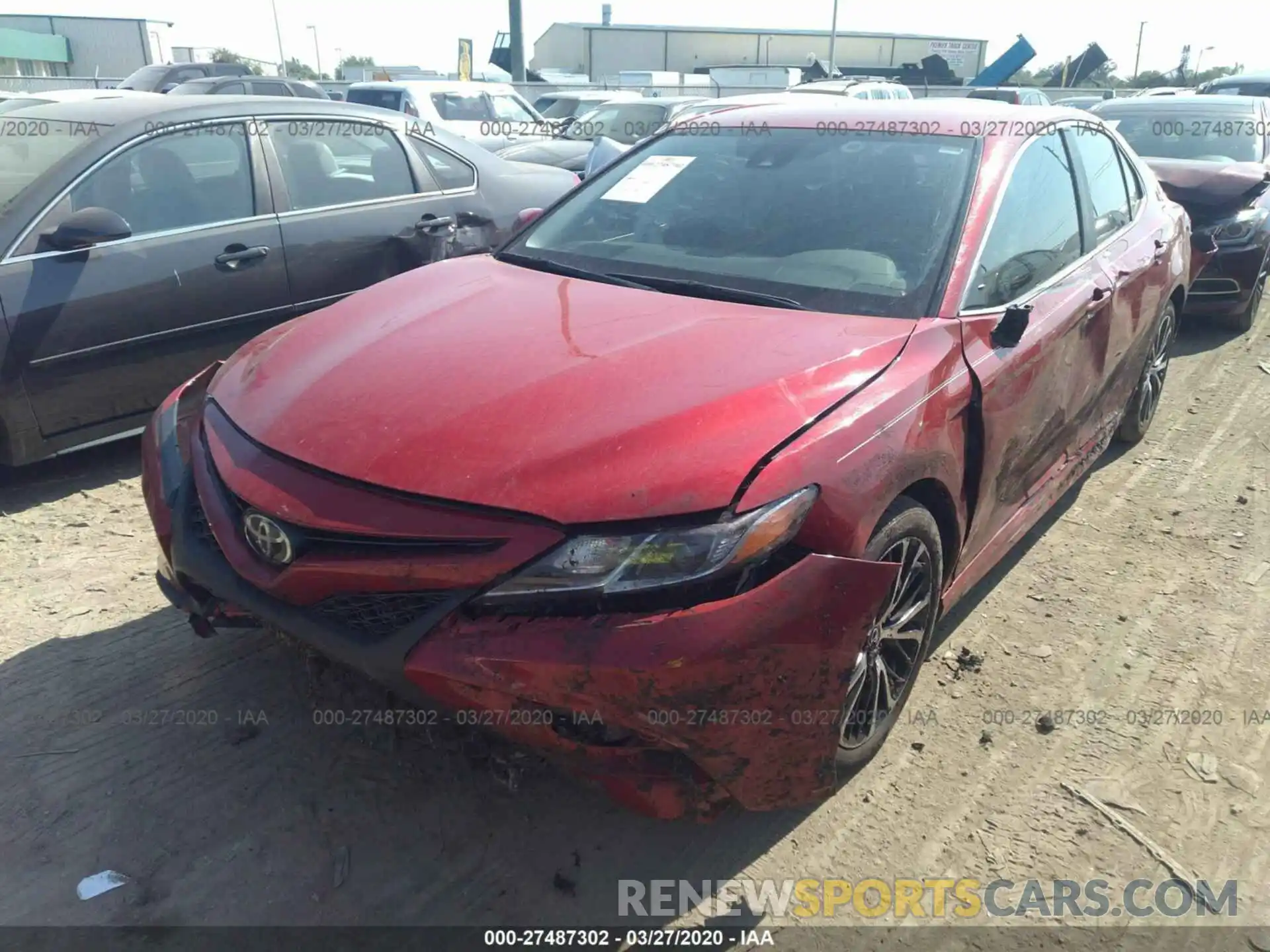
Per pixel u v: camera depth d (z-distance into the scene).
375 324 2.80
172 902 2.27
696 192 3.41
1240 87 16.38
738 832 2.54
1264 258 6.79
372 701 2.59
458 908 2.29
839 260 2.94
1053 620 3.46
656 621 1.96
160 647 3.14
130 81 19.20
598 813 2.57
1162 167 7.05
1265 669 3.22
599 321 2.68
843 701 2.21
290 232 4.76
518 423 2.21
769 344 2.50
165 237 4.34
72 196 4.13
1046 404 3.14
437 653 2.04
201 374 3.01
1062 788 2.70
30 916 2.22
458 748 2.60
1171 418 5.48
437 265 3.40
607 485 2.05
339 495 2.16
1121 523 4.20
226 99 4.79
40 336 3.96
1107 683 3.13
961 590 2.99
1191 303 6.86
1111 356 3.74
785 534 2.05
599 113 14.47
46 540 3.83
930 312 2.72
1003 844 2.51
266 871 2.36
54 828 2.45
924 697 3.04
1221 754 2.83
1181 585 3.71
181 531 2.45
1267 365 6.43
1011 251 3.09
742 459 2.11
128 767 2.64
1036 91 22.06
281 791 2.58
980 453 2.73
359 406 2.35
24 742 2.71
